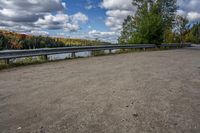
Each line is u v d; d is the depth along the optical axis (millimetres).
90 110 4715
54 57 14945
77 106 4949
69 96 5680
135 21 33594
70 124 4031
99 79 7703
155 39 29391
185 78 8148
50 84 6957
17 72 9148
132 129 3857
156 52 21297
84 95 5773
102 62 12492
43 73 8875
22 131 3760
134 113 4574
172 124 4102
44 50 13336
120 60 13547
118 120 4223
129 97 5633
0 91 6156
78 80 7535
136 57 15578
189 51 23922
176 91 6305
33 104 5078
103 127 3914
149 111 4707
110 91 6156
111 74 8664
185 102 5363
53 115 4441
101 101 5293
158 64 11789
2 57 10594
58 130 3791
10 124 4035
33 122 4113
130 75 8492
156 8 33531
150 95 5844
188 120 4301
